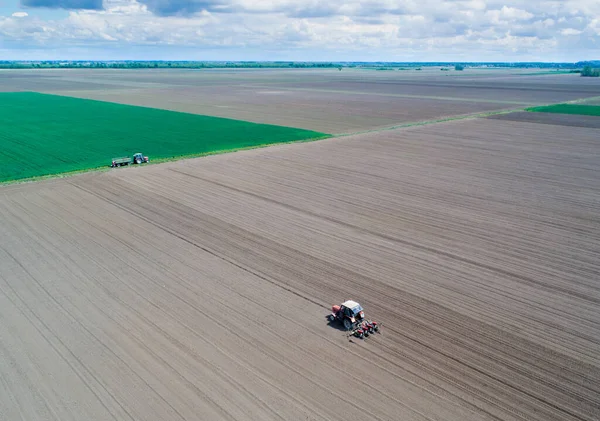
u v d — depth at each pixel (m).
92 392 16.02
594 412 15.16
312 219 32.53
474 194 38.03
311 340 19.02
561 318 20.52
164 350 18.30
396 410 15.20
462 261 26.06
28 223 31.66
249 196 37.56
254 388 16.19
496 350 18.34
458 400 15.66
